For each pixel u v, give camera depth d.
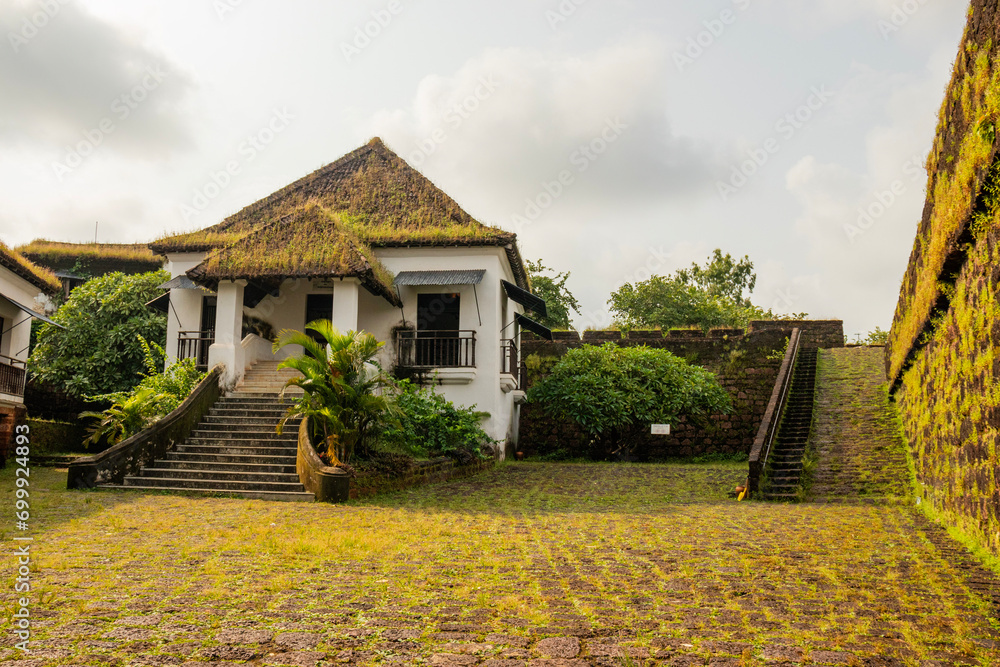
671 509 11.06
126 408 15.36
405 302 18.06
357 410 12.69
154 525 8.74
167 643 4.34
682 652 4.31
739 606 5.36
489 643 4.44
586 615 5.07
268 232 16.81
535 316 29.89
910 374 13.40
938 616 5.13
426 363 17.95
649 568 6.67
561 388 20.98
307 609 5.13
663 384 20.86
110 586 5.69
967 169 7.05
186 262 18.83
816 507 11.25
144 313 19.73
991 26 6.69
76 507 10.13
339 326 15.78
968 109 7.41
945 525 9.27
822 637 4.63
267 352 18.33
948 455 9.30
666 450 21.89
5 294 16.83
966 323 8.06
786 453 14.86
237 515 9.75
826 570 6.64
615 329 24.62
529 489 13.63
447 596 5.55
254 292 17.83
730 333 23.89
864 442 15.07
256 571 6.34
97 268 27.06
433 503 11.47
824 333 25.02
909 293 12.58
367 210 19.88
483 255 17.92
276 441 13.69
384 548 7.50
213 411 15.08
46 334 19.70
